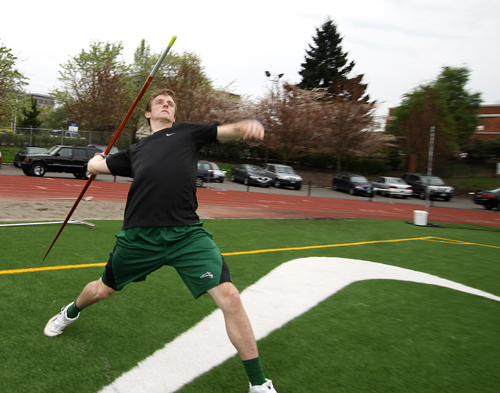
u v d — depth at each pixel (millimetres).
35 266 4500
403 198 29109
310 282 4812
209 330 3236
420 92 37469
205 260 2283
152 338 3033
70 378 2416
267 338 3213
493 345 3334
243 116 37375
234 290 2244
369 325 3609
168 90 2639
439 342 3328
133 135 39875
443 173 35875
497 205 22578
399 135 39875
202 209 12094
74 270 4477
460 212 20484
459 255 7215
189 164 2396
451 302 4422
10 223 6738
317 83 50781
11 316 3195
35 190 14070
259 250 6379
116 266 2461
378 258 6480
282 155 39188
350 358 2943
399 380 2664
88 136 33875
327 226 9859
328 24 51188
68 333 2990
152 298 3840
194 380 2508
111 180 21969
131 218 2389
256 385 2207
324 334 3354
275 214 12242
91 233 6453
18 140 31219
